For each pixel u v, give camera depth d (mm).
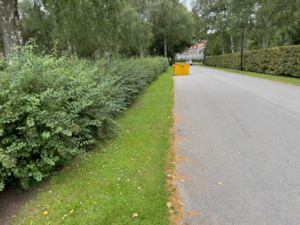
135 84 8953
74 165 3584
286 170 3463
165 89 12109
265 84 13438
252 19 29062
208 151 4207
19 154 2834
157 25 38375
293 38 27375
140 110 7367
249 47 43125
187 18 40062
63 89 3623
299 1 22766
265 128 5406
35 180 3090
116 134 5004
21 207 2676
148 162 3695
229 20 32281
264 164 3662
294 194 2881
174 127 5648
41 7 9562
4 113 2826
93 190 2928
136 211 2551
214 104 8297
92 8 8984
